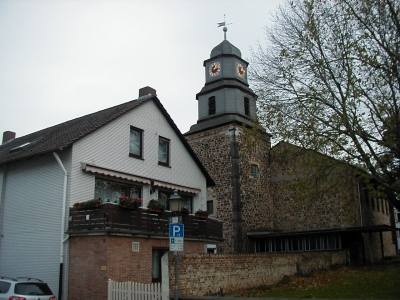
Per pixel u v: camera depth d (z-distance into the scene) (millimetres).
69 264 15977
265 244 29094
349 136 15008
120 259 15617
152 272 17609
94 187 17547
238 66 32406
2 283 12141
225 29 33188
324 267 23859
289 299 11891
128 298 13195
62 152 17125
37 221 17438
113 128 18844
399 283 17719
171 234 12086
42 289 12398
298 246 27891
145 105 20953
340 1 15711
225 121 29953
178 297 12805
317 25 16062
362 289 16891
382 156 15234
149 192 20203
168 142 22188
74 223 16078
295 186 16562
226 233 28562
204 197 24016
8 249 18234
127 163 19234
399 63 14766
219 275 15922
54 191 17062
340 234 26625
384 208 37000
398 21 14812
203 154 31188
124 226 15844
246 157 30234
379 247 33312
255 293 16516
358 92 14789
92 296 15031
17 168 18969
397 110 14828
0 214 18922
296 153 16625
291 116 16078
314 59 16078
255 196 30266
